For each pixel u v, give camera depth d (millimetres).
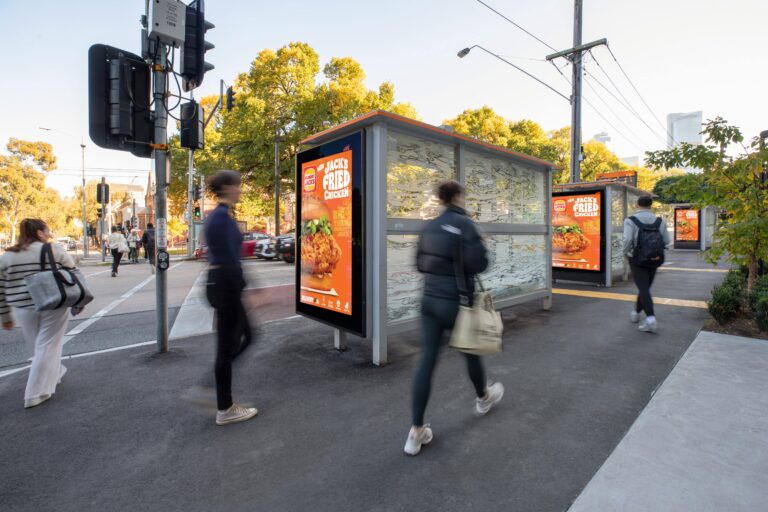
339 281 4484
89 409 3295
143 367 4297
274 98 25969
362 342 5152
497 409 3160
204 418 3121
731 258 5828
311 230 4902
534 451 2562
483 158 5613
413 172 4609
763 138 5438
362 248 4117
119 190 72375
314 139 4719
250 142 26469
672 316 6020
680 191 6012
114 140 4398
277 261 19500
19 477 2387
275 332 5664
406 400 3375
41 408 3312
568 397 3348
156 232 4711
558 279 10109
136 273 15203
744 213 5492
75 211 75188
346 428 2924
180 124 4906
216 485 2295
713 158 5477
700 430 2701
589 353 4457
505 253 6023
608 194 9211
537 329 5531
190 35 4781
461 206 2775
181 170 30688
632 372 3867
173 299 8875
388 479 2311
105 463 2527
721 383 3447
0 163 46031
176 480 2348
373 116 3900
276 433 2869
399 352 4715
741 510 1958
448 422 2975
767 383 3430
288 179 27516
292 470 2426
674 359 4195
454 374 3949
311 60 26891
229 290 2900
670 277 10570
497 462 2451
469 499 2119
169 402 3426
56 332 3543
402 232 4414
